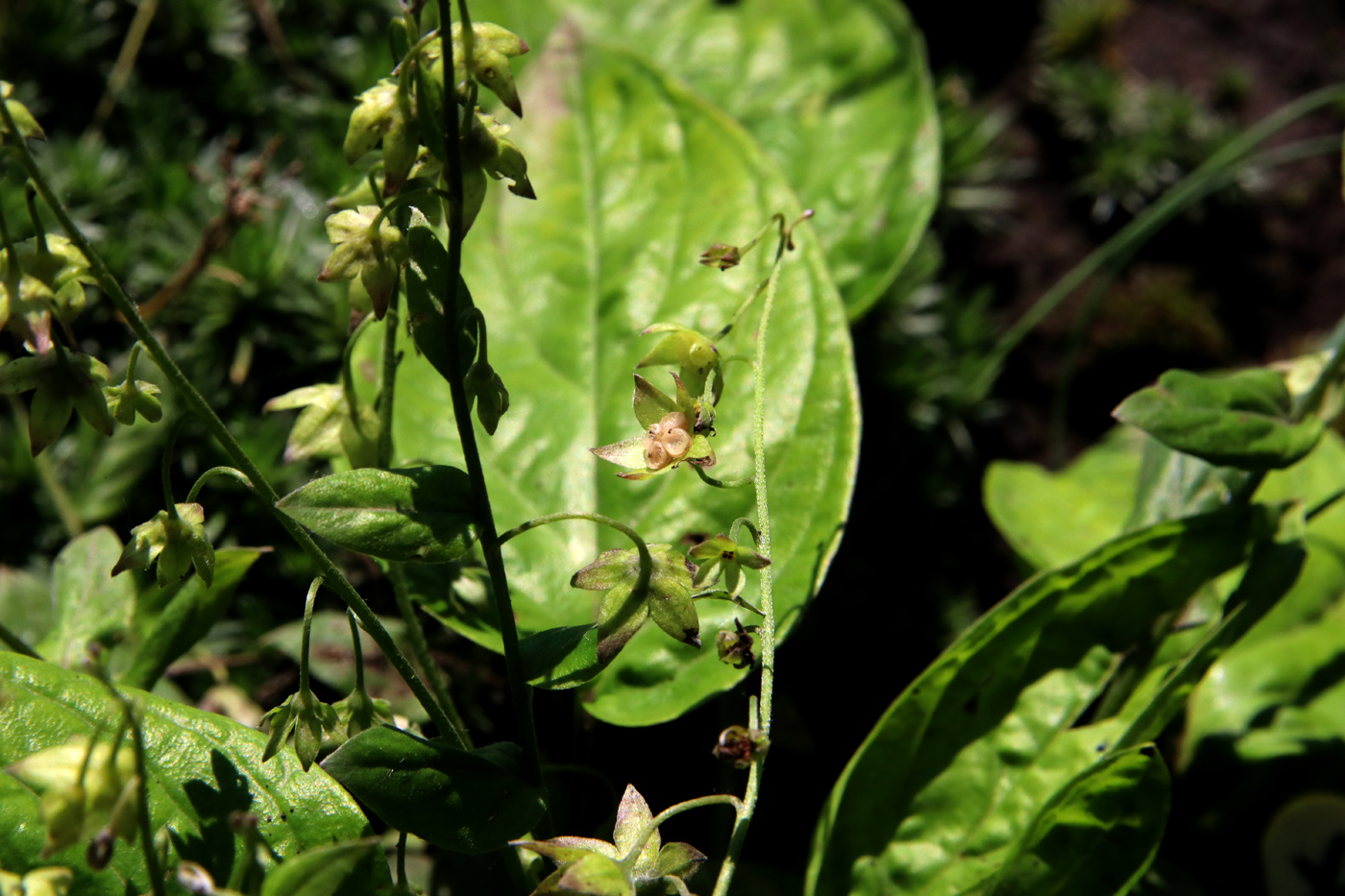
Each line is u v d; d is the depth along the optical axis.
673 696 0.45
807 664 0.58
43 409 0.40
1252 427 0.45
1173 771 0.51
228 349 0.53
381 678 0.49
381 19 0.65
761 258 0.48
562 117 0.50
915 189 0.55
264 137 0.61
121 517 0.51
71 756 0.39
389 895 0.42
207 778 0.42
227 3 0.62
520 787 0.42
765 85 0.61
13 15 0.58
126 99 0.59
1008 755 0.46
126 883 0.42
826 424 0.46
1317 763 0.50
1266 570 0.45
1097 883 0.44
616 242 0.49
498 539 0.41
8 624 0.48
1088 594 0.46
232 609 0.51
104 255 0.53
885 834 0.46
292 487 0.52
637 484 0.47
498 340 0.48
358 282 0.42
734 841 0.42
